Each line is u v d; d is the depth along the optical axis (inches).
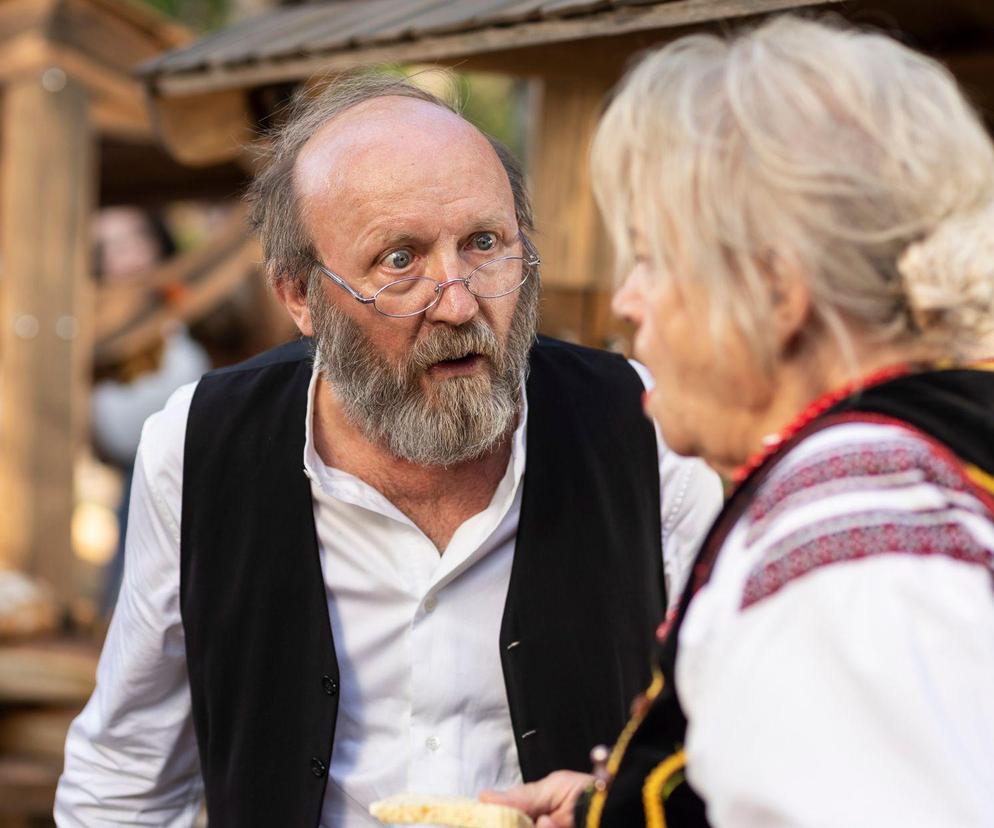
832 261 47.1
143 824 87.4
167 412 84.6
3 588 168.6
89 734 87.0
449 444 74.6
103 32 185.6
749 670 44.6
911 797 41.1
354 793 79.0
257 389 82.9
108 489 331.6
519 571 78.2
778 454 49.4
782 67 48.8
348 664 79.4
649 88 51.2
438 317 73.1
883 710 41.9
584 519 79.7
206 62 134.3
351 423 78.2
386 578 78.4
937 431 47.1
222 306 252.2
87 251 187.0
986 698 42.3
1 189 184.4
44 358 182.5
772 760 43.1
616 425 82.2
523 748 77.4
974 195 47.7
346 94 80.0
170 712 86.1
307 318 80.9
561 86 132.4
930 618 42.7
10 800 149.4
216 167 246.7
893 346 49.4
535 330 79.4
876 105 47.5
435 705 78.2
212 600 80.4
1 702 155.3
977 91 113.3
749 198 47.8
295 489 79.7
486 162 75.5
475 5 112.2
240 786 79.6
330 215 74.7
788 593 44.4
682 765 51.5
